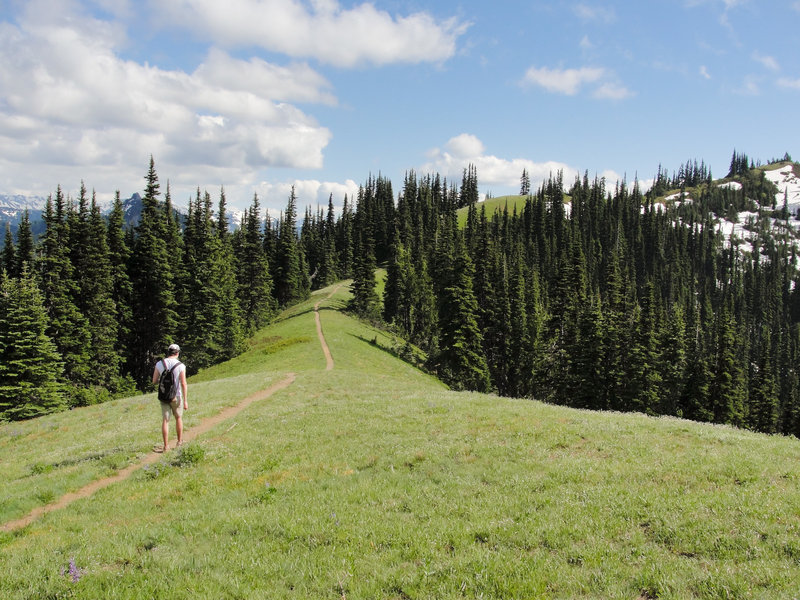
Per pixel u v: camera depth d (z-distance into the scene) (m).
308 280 132.75
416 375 66.06
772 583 6.59
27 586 7.10
